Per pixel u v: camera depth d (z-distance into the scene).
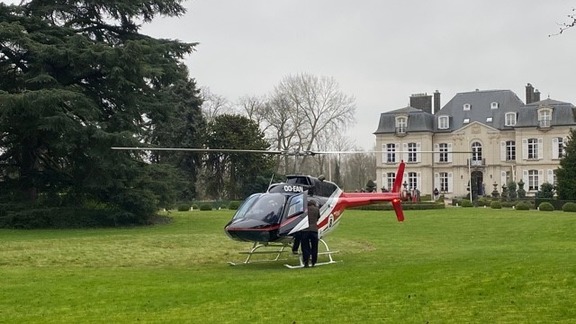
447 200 79.75
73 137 31.78
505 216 38.84
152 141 63.50
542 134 76.75
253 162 65.06
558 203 51.38
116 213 35.00
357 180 112.56
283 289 12.63
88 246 22.95
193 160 66.31
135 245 23.45
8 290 13.16
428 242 25.45
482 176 80.31
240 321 9.91
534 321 9.36
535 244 23.50
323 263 18.06
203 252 21.47
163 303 11.48
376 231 30.55
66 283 14.12
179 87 64.81
